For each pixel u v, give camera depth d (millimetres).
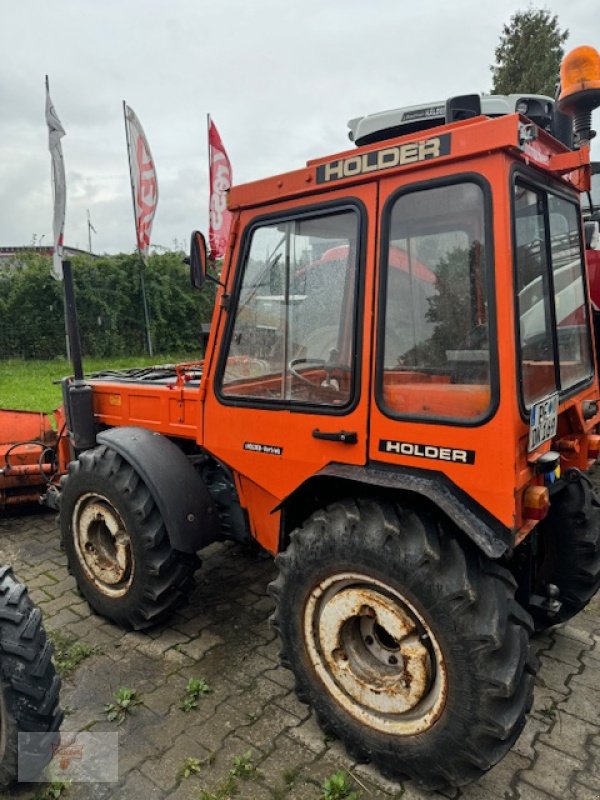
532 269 2227
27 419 4941
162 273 17453
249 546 3795
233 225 2686
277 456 2568
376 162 2148
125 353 17000
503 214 1908
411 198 2109
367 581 2154
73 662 2920
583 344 2939
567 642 3072
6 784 2182
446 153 1982
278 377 2553
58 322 16016
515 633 1994
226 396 2730
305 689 2434
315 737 2449
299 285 2465
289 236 2494
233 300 2701
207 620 3303
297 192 2398
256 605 3447
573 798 2143
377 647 2330
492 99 3623
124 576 3129
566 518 2873
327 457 2389
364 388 2240
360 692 2250
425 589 1987
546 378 2371
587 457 2846
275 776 2260
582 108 2211
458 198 2018
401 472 2174
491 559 2053
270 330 2574
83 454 3268
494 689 1900
